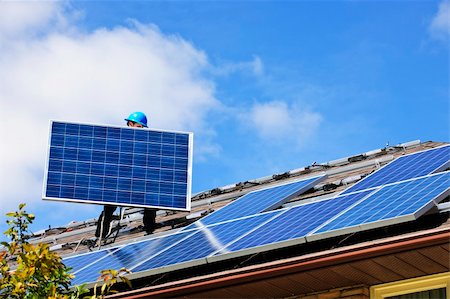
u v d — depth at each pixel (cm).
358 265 1639
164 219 2486
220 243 1836
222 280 1722
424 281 1669
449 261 1606
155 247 1989
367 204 1750
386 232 1669
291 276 1689
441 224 1644
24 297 1623
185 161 2431
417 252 1583
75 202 2328
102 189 2353
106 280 1612
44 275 1631
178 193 2378
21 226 1759
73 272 1998
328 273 1675
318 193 2158
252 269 1698
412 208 1633
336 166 2484
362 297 1703
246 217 1988
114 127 2458
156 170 2402
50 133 2412
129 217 2525
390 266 1638
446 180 1753
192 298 1772
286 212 1916
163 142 2453
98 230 2361
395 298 1691
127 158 2416
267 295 1762
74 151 2403
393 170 2003
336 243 1720
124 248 2069
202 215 2341
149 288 1789
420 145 2411
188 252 1853
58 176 2358
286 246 1691
